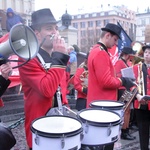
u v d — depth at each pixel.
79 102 4.89
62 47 2.19
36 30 2.36
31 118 2.28
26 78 2.16
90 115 2.24
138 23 64.00
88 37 57.19
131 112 5.61
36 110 2.25
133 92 3.57
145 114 3.86
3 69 1.83
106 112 2.36
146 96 3.60
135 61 5.51
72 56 7.70
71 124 1.92
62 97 2.50
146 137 3.90
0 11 8.62
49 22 2.28
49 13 2.34
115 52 5.11
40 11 2.34
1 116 5.54
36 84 2.09
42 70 2.19
